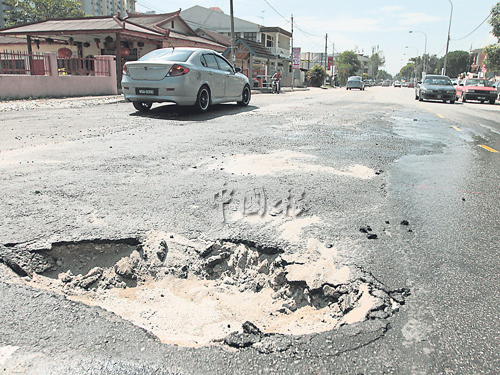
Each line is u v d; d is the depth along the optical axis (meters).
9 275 2.40
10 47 25.45
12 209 3.18
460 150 6.49
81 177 4.12
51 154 5.09
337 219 3.23
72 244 2.68
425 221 3.28
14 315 1.98
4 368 1.63
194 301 2.35
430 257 2.64
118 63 18.59
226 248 2.74
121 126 7.41
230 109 11.23
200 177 4.24
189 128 7.46
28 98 13.08
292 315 2.23
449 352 1.76
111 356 1.72
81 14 48.22
